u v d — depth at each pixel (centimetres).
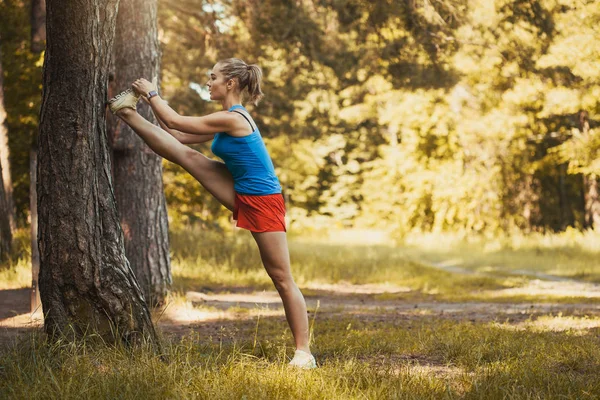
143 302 537
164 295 947
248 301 1093
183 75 1698
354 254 2103
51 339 503
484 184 2864
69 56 497
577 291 1346
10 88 1692
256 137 498
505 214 2948
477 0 1335
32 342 497
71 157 505
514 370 488
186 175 1923
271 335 709
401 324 806
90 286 510
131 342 519
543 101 2306
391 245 2925
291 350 588
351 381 455
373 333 695
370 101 3114
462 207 2872
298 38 1518
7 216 1353
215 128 491
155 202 952
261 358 524
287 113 1858
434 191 2853
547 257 2161
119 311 517
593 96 2097
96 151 515
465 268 2103
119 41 919
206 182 512
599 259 2097
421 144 2947
